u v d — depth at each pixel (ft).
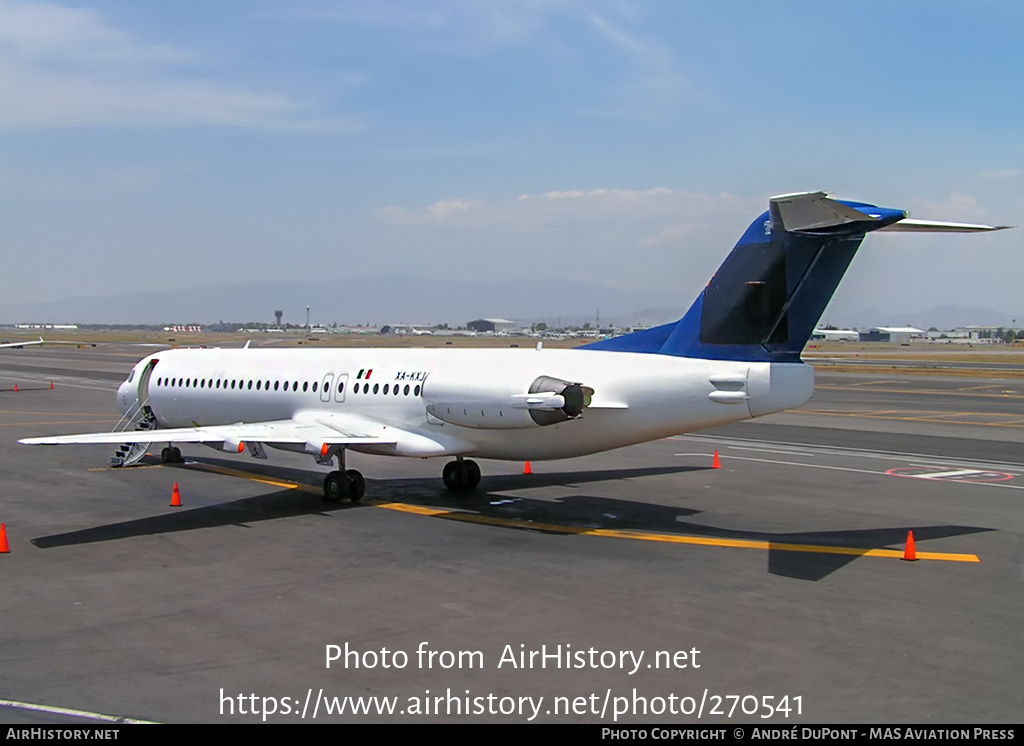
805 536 55.31
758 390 53.88
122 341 471.62
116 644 35.06
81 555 49.24
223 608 39.75
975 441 104.37
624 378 58.39
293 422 69.10
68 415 122.93
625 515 61.41
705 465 84.84
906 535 55.72
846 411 140.97
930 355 399.85
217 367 81.05
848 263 51.08
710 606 40.60
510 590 42.86
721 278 55.72
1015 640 36.32
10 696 30.04
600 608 40.14
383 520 59.31
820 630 37.40
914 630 37.52
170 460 84.07
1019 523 59.41
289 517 60.18
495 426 60.44
